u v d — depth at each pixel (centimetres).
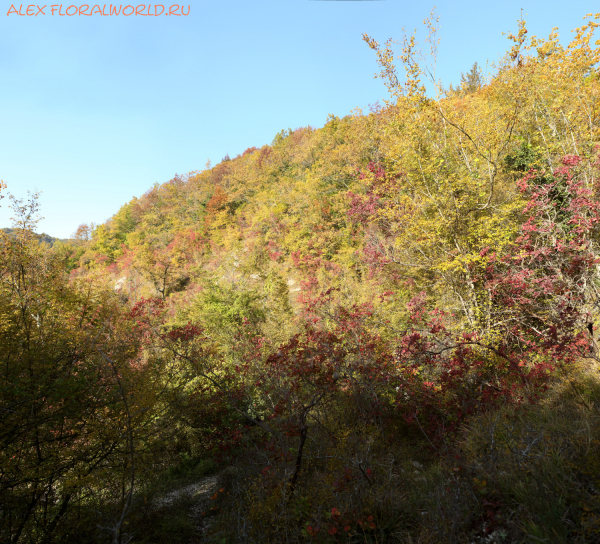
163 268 4125
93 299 851
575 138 1000
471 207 1105
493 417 526
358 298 1722
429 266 1201
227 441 909
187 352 986
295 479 531
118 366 673
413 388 714
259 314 1859
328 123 4919
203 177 7638
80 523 582
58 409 572
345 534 384
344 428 641
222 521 591
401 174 1220
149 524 629
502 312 870
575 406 458
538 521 279
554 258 729
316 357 639
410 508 404
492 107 1242
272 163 5919
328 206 3356
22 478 512
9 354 545
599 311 639
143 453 725
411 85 1034
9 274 770
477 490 354
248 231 4600
